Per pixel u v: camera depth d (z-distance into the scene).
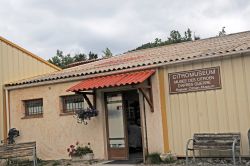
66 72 16.44
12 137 16.73
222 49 12.32
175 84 12.87
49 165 14.41
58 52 49.69
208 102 12.20
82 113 14.54
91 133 14.78
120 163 13.21
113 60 18.02
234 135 11.34
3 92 17.34
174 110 12.87
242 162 11.33
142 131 13.41
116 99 14.34
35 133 16.41
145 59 14.70
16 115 17.05
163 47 19.20
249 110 11.48
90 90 14.18
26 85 16.72
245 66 11.56
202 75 12.33
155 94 13.24
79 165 13.53
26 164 15.25
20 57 18.20
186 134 12.60
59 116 15.72
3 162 15.59
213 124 12.09
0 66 17.28
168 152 12.89
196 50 14.01
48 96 16.11
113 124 14.38
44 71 19.41
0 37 17.36
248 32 17.66
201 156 12.34
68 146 15.38
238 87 11.67
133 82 12.48
